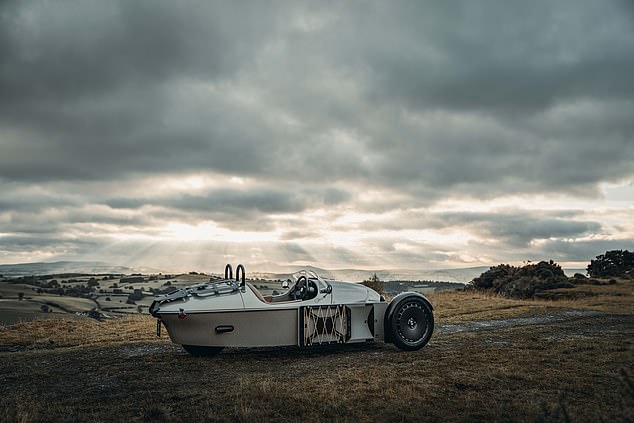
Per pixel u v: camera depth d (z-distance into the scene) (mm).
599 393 5250
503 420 4445
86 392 5906
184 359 7789
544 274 26188
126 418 4746
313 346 8508
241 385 5695
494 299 18875
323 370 6738
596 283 26125
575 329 10594
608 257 35281
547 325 11320
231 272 8461
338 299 8125
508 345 8539
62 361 7832
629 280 26812
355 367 6875
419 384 5730
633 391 4859
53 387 6191
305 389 5570
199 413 4812
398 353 7980
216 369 7031
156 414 4832
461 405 4934
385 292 22000
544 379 5883
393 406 4914
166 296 7562
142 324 12383
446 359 7254
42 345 9695
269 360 7609
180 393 5605
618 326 11117
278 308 7703
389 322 8203
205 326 7418
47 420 4727
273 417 4656
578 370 6316
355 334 8125
